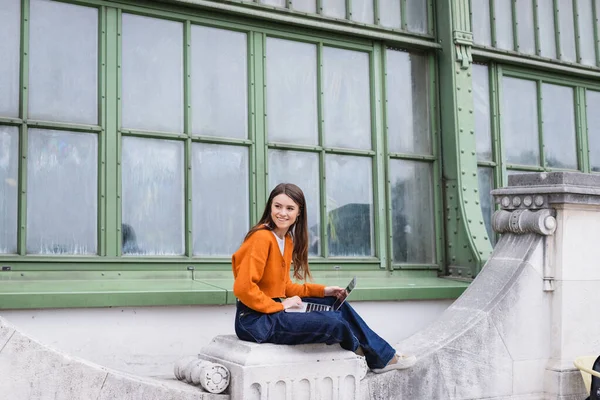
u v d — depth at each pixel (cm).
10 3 546
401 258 693
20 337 362
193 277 591
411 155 704
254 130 631
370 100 695
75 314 478
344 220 671
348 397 436
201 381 406
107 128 569
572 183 550
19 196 534
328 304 458
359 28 684
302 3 663
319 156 663
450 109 707
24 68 543
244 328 422
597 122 833
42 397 365
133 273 568
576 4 819
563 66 795
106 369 385
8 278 522
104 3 577
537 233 559
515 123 775
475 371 518
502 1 773
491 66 759
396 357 472
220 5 613
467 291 571
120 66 579
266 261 426
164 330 505
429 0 729
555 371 541
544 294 555
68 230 552
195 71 614
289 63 658
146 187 585
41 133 548
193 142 607
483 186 748
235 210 621
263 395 405
